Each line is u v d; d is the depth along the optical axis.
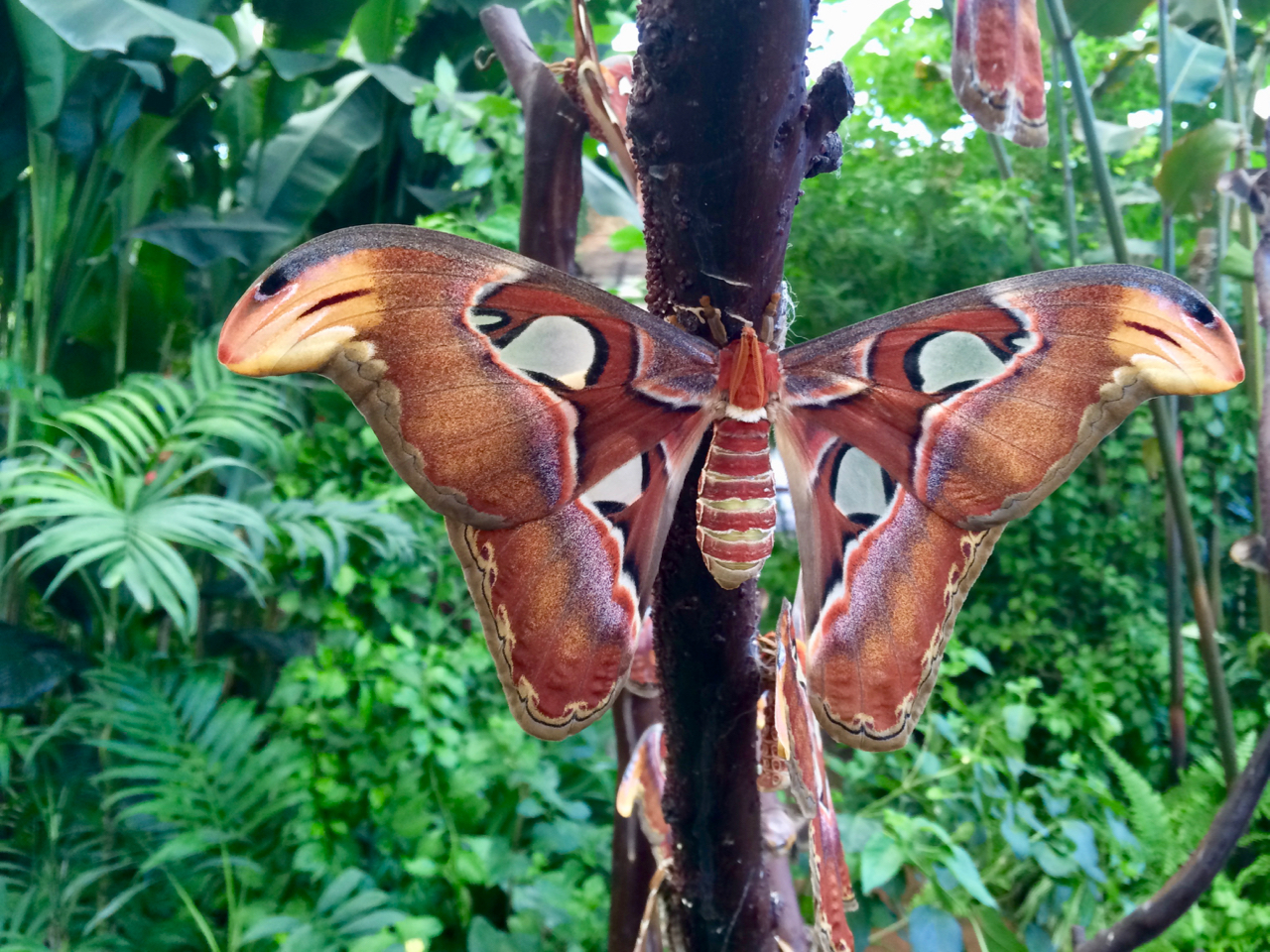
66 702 0.87
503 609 0.25
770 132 0.21
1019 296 0.25
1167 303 0.23
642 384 0.25
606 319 0.24
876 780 0.76
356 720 0.76
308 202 1.00
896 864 0.58
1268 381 0.54
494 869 0.66
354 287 0.21
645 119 0.21
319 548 0.75
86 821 0.77
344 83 1.06
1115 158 1.27
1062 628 1.17
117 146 0.92
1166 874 0.75
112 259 0.97
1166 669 1.02
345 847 0.70
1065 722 0.92
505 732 0.72
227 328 0.20
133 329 1.05
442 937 0.69
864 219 1.23
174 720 0.72
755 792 0.28
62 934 0.64
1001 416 0.26
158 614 0.92
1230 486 1.14
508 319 0.23
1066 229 1.25
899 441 0.27
